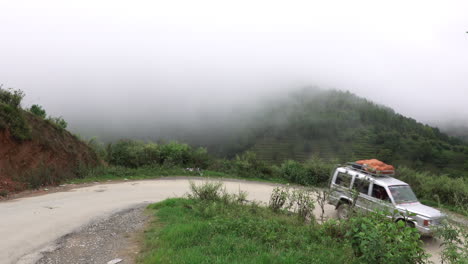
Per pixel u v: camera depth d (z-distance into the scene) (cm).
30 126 1497
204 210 823
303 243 579
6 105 1402
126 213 917
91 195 1266
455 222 466
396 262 396
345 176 1102
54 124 1758
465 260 393
